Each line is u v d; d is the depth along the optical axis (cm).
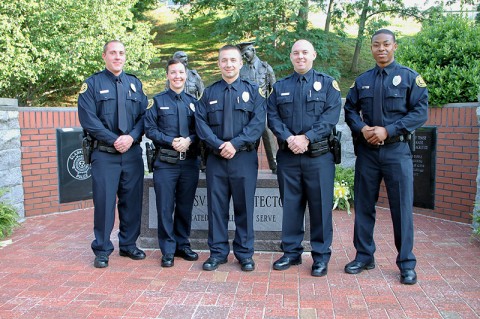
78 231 551
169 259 420
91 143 424
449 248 469
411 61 629
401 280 375
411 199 381
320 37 1370
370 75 390
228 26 1424
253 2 1270
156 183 425
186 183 434
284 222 411
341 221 601
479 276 389
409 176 379
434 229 544
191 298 349
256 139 400
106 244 425
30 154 617
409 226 379
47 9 1088
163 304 338
